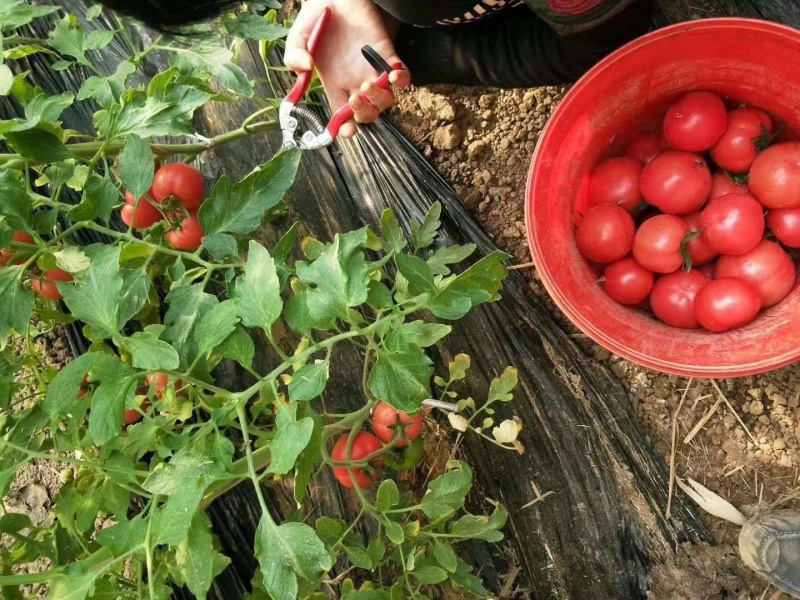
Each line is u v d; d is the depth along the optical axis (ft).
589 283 2.55
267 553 1.65
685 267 2.55
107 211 2.08
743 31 2.21
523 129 3.04
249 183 2.03
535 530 2.88
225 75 2.34
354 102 2.36
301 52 2.45
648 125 2.73
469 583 2.44
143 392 2.64
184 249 2.63
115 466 1.90
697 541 2.79
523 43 2.60
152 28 1.95
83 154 2.40
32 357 2.65
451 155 3.12
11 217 1.99
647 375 2.89
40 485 3.26
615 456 2.86
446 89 3.09
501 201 3.06
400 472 2.97
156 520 1.71
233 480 2.37
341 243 1.76
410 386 1.78
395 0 2.38
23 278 2.23
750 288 2.40
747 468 2.81
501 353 2.95
